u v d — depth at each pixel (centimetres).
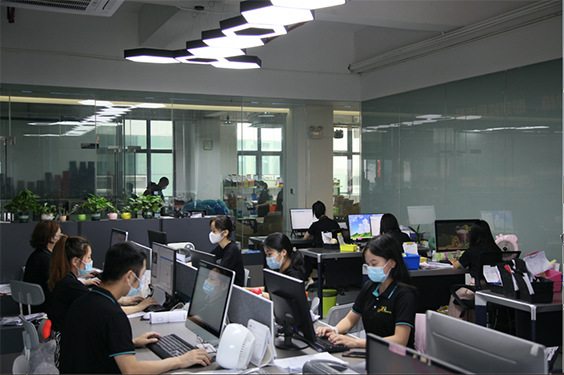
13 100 684
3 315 427
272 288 266
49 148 701
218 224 419
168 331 285
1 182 674
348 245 594
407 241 548
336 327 278
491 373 159
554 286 349
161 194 768
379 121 852
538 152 550
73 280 304
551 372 336
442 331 180
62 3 430
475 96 641
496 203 605
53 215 572
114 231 496
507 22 575
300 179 869
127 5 715
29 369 292
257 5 380
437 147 712
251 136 833
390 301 257
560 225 522
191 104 791
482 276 417
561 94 525
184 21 691
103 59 726
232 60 586
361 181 908
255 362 224
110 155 738
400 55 766
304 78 859
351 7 598
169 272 326
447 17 634
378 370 141
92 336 201
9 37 673
